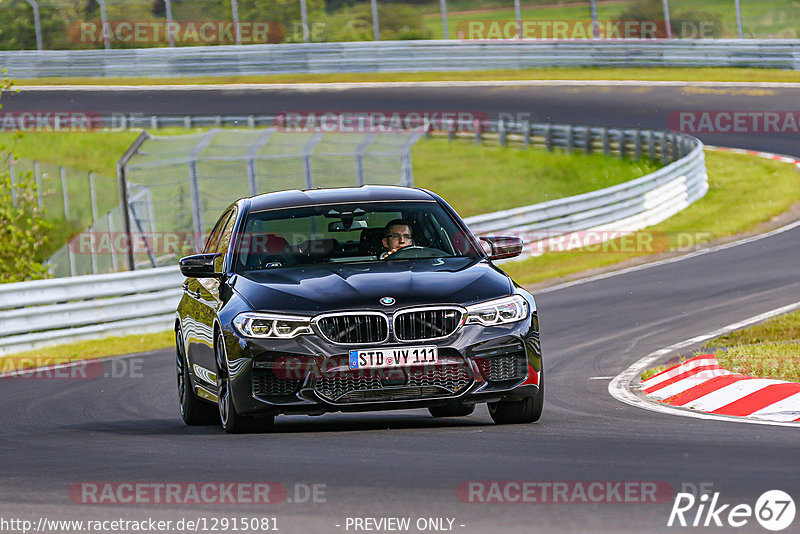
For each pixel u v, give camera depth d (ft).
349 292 74.18
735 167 315.78
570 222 233.96
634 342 128.16
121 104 440.86
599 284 186.60
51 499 57.06
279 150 333.01
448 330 73.31
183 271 83.05
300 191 91.71
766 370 94.48
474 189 343.87
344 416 92.94
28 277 242.17
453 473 58.70
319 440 72.33
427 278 76.28
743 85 402.52
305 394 72.59
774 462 58.95
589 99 401.08
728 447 64.34
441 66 452.76
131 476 62.34
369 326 72.74
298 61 467.93
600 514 48.91
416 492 54.29
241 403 74.38
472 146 383.65
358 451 67.00
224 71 473.67
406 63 456.04
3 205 243.60
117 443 78.23
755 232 232.94
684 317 144.77
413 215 85.81
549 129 366.02
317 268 80.43
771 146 339.36
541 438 70.23
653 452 63.36
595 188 332.80
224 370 77.61
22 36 515.09
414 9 499.92
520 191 338.34
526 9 529.04
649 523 47.14
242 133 273.13
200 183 313.94
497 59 446.60
